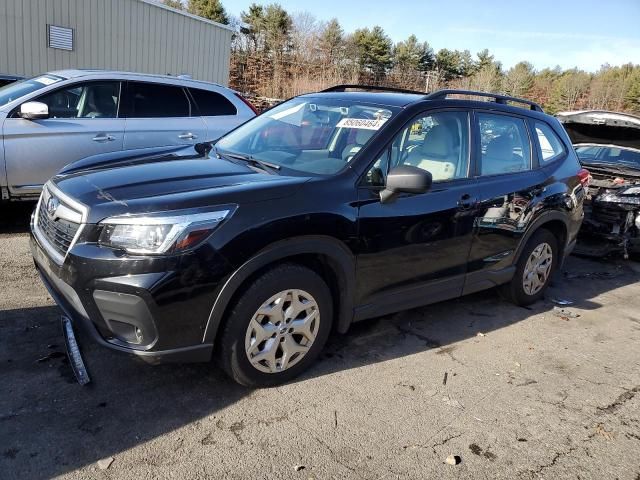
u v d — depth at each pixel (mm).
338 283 3330
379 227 3359
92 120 6051
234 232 2771
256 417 2891
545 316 4742
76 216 2779
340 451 2688
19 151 5594
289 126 4035
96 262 2629
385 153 3494
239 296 2893
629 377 3744
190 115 6773
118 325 2701
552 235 4883
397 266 3557
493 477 2613
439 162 3865
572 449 2885
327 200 3131
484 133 4227
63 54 15562
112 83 6266
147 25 16969
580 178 5059
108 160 3631
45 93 5820
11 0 14422
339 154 3496
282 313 3070
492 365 3736
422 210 3600
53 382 3008
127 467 2441
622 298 5469
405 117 3666
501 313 4711
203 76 18891
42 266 3121
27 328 3562
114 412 2812
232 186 2969
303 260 3217
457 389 3373
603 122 7500
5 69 14719
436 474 2592
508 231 4309
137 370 3205
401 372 3508
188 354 2785
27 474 2342
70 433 2621
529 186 4445
